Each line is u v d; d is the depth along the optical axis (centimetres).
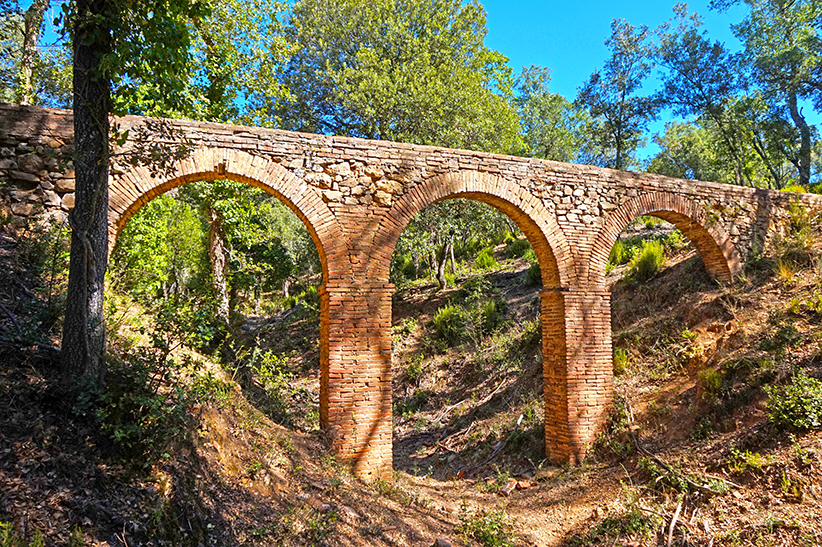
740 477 671
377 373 779
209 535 428
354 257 786
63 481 380
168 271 1555
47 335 533
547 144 3166
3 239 638
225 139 738
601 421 915
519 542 655
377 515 620
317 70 1781
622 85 2192
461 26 1928
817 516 568
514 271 1958
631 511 672
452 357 1489
